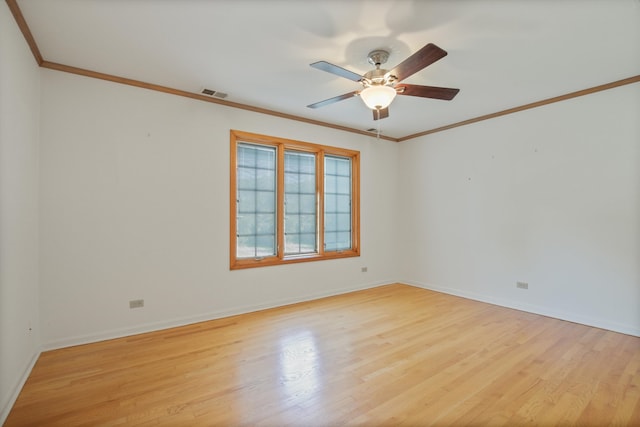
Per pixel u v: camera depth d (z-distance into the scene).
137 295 3.04
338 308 3.87
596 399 1.95
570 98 3.40
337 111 3.96
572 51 2.51
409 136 5.19
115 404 1.90
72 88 2.77
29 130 2.37
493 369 2.33
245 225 3.83
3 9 1.83
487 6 1.97
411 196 5.17
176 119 3.28
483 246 4.20
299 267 4.18
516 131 3.86
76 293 2.76
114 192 2.94
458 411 1.84
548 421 1.75
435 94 2.50
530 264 3.73
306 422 1.74
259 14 2.05
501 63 2.71
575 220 3.37
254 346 2.74
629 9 1.99
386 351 2.64
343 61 2.67
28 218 2.36
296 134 4.17
